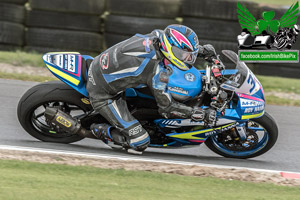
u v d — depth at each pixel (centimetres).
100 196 1367
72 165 1705
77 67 1842
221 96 1773
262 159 2073
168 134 1905
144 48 1659
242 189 1597
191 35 1655
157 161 1886
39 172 1581
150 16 3700
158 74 1647
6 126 2159
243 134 1947
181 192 1489
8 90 2694
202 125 1883
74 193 1376
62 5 3734
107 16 3766
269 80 3469
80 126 1859
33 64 3356
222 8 3622
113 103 1777
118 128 1797
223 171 1800
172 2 3666
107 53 1747
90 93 1797
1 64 3250
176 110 1741
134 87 1739
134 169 1741
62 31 3759
